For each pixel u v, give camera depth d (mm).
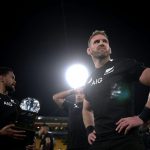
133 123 2547
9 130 4023
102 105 2830
